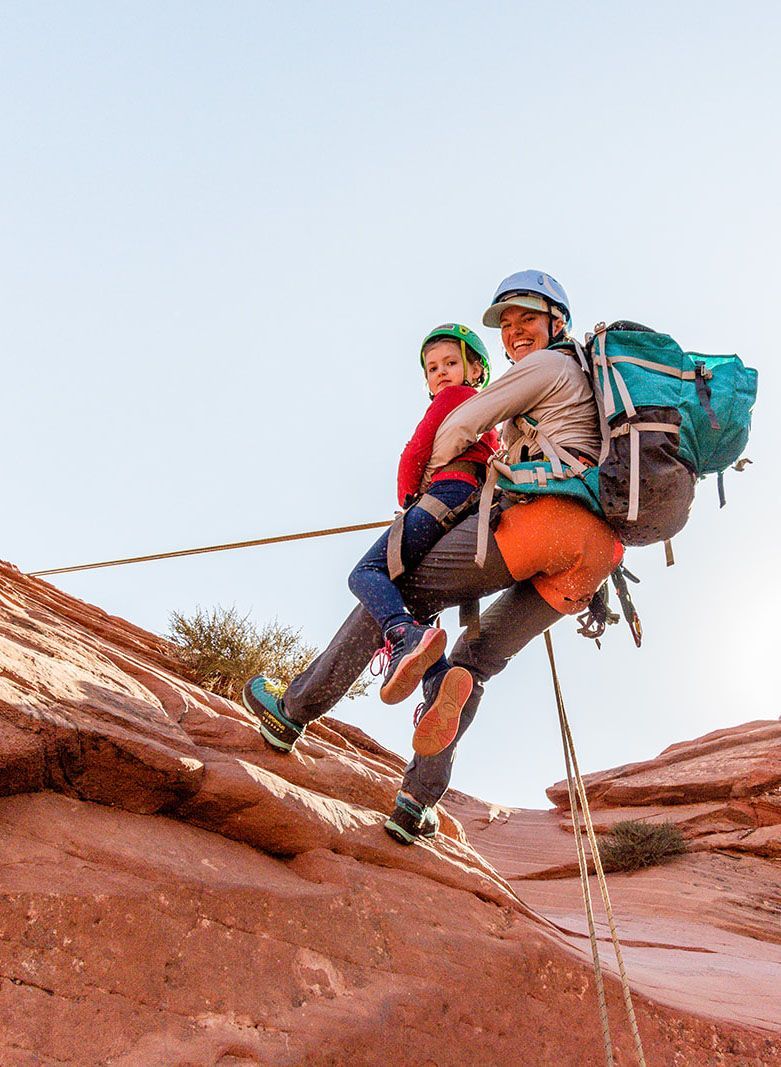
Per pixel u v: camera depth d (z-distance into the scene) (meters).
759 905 12.16
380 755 11.91
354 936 4.29
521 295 5.17
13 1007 3.15
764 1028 5.36
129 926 3.56
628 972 5.56
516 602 5.07
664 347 4.68
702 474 4.77
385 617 4.59
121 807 4.11
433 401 4.97
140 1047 3.29
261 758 5.19
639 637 5.08
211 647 8.84
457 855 5.46
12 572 7.87
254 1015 3.66
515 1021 4.45
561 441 4.61
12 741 3.62
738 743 19.25
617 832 15.41
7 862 3.48
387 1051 3.91
